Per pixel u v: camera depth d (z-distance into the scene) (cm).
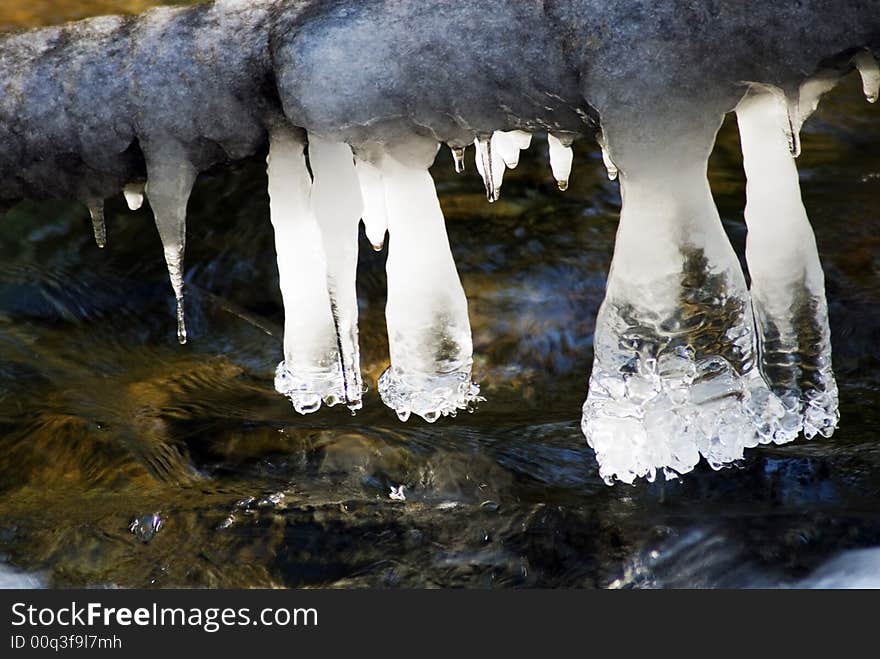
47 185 520
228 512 519
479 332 730
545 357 714
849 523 486
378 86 451
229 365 713
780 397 489
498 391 678
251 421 595
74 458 570
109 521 521
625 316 461
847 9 411
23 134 503
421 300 499
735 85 427
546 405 661
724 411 472
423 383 512
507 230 826
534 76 438
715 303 454
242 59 479
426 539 500
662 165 434
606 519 500
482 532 501
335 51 453
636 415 471
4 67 505
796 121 427
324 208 491
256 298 794
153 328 759
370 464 549
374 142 465
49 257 816
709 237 448
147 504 530
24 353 704
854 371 674
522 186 874
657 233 445
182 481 549
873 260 775
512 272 784
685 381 468
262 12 484
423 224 491
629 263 453
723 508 506
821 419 491
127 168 509
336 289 503
